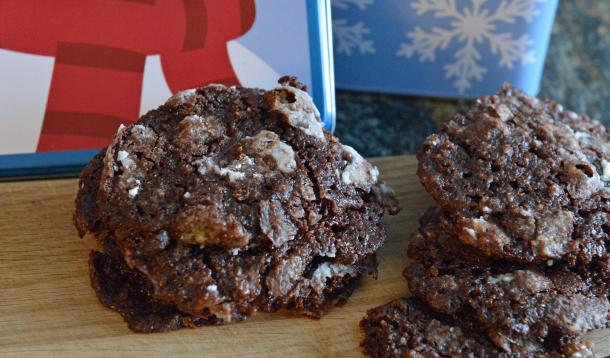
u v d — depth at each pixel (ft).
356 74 0.99
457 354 0.72
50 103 0.85
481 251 0.76
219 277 0.71
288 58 0.88
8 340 0.73
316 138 0.77
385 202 0.79
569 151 0.80
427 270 0.76
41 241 0.79
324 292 0.76
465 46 0.94
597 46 1.14
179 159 0.75
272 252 0.73
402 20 0.93
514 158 0.78
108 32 0.86
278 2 0.87
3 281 0.77
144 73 0.87
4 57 0.85
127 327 0.74
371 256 0.79
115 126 0.86
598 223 0.76
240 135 0.77
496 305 0.73
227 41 0.88
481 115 0.82
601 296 0.75
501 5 0.91
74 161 0.84
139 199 0.73
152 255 0.72
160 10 0.87
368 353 0.74
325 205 0.76
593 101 1.07
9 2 0.85
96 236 0.75
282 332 0.75
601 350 0.75
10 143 0.84
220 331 0.74
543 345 0.73
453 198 0.76
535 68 0.96
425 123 0.99
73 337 0.73
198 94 0.79
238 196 0.72
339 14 0.93
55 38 0.86
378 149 0.96
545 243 0.74
